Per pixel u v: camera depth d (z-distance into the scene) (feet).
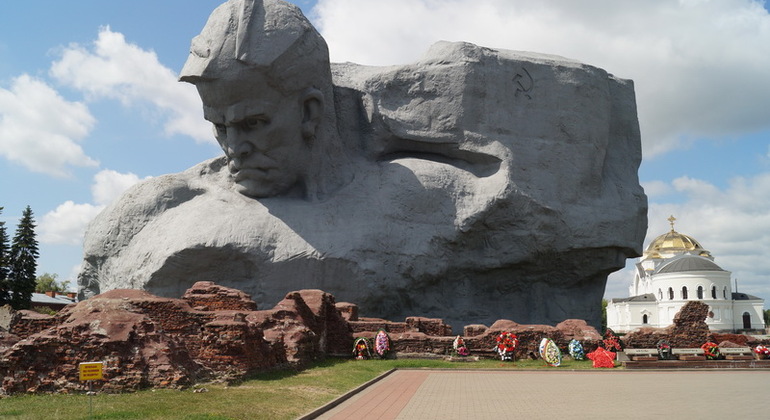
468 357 81.20
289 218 105.81
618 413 38.42
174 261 100.48
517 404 42.57
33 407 33.99
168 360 41.45
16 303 170.09
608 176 134.10
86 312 43.32
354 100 123.13
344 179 115.24
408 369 71.15
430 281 111.55
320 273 101.81
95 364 32.45
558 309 127.13
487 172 121.29
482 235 117.19
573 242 122.21
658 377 64.13
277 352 55.98
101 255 113.70
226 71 98.78
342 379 53.93
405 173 115.24
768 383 57.57
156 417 32.01
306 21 106.73
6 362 39.11
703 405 42.14
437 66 123.13
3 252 170.81
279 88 102.89
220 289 69.82
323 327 78.02
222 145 109.09
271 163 107.65
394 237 107.86
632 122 141.38
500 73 123.85
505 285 124.26
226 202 108.99
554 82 126.41
